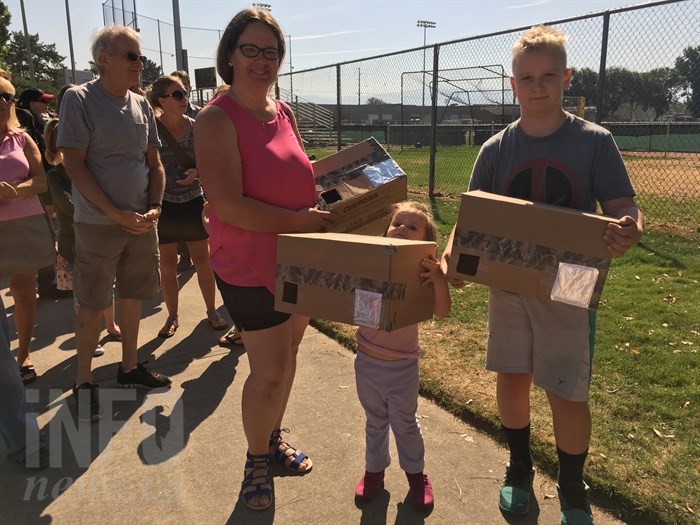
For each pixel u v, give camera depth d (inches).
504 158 81.7
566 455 82.9
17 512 89.4
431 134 372.2
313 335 159.3
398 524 85.6
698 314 157.2
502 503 87.8
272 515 88.3
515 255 71.4
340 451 104.7
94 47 113.4
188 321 177.0
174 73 209.6
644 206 326.0
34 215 130.6
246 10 83.7
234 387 131.8
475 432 109.0
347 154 104.6
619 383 121.3
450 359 135.8
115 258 121.5
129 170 119.2
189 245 163.3
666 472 91.1
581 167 76.0
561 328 76.8
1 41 1636.3
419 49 364.5
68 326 173.0
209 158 80.4
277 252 79.4
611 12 245.8
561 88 75.6
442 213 313.0
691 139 728.3
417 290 75.9
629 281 189.3
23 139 129.3
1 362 97.0
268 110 89.4
